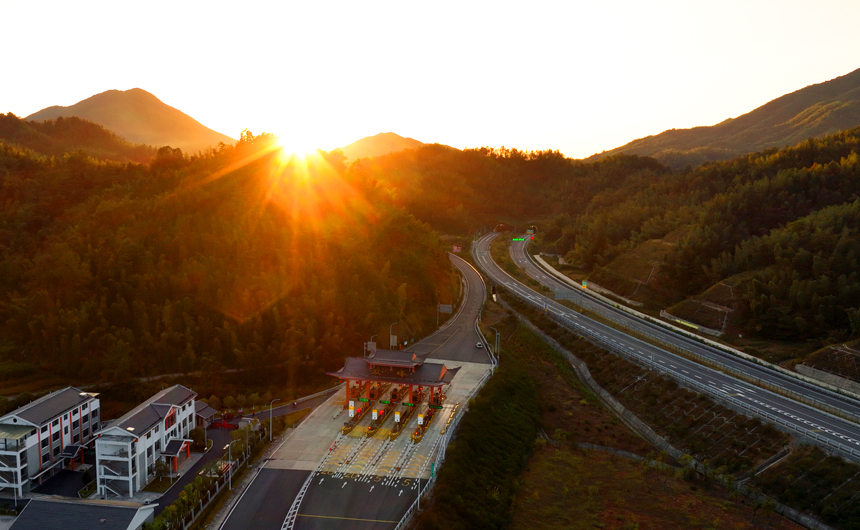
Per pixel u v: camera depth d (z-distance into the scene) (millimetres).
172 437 80938
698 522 73188
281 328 117812
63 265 122938
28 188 173875
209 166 174500
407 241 170125
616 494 81000
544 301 178750
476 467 81375
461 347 136625
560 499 79312
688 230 194625
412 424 92875
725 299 149000
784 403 97750
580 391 120875
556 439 99562
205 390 105562
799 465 79750
